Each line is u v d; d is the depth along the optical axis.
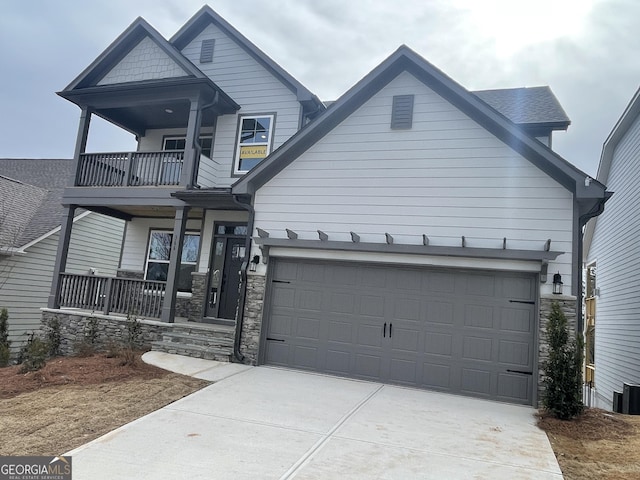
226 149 11.13
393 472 4.10
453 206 7.83
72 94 10.98
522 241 7.37
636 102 10.82
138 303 10.23
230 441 4.64
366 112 8.62
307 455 4.38
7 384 6.36
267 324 8.69
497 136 7.76
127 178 10.66
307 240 8.46
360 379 7.99
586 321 17.66
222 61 11.54
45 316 10.61
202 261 11.04
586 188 6.94
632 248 11.61
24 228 13.61
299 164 8.89
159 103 10.64
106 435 4.62
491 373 7.35
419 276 7.98
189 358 8.57
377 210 8.27
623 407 8.87
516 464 4.45
